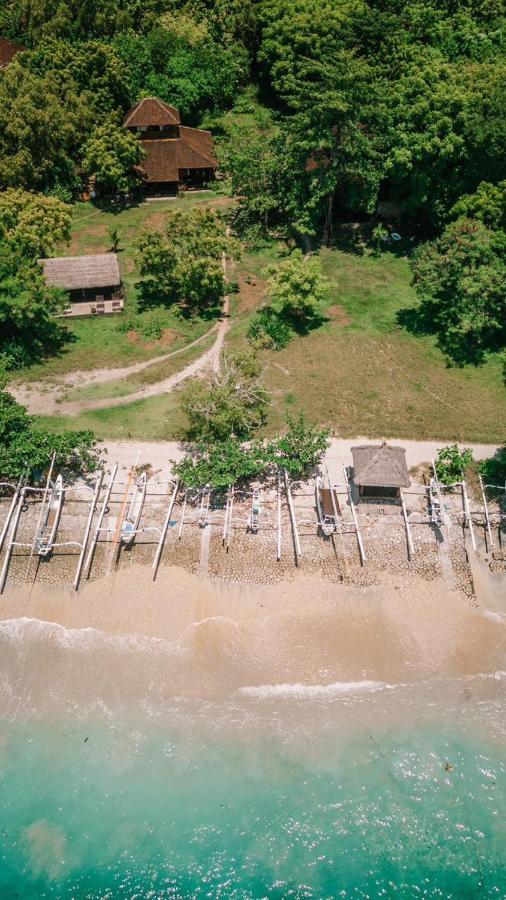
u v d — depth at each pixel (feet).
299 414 157.69
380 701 109.19
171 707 108.58
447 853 93.09
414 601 122.93
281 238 225.15
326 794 98.68
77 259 187.52
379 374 169.17
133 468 144.56
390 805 97.66
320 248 218.59
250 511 135.95
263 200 216.54
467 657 114.83
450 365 171.32
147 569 127.34
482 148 187.52
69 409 159.33
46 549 127.65
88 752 103.35
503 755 102.53
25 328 172.86
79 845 93.97
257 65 303.89
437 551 129.80
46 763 102.17
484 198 182.60
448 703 108.88
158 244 189.98
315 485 141.18
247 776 100.48
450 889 89.97
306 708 108.37
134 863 92.32
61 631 119.14
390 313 189.37
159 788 99.35
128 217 236.02
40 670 113.70
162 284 196.03
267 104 295.48
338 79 186.70
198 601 122.52
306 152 201.98
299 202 210.59
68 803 97.91
